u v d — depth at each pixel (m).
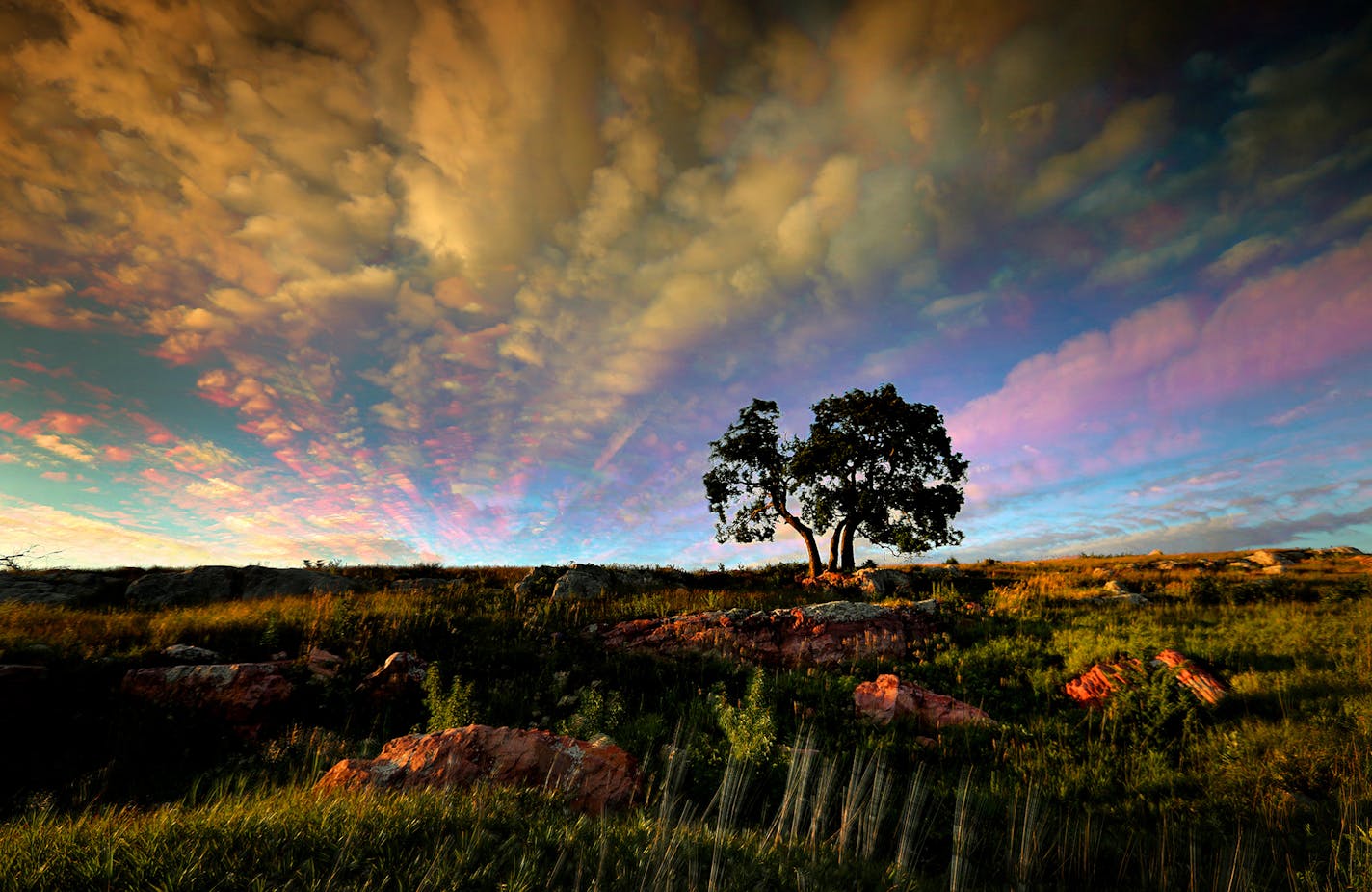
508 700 10.89
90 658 10.04
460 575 27.70
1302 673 10.18
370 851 3.64
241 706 9.30
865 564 36.16
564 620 16.75
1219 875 5.45
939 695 10.78
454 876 3.36
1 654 9.45
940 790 7.40
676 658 13.51
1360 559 28.16
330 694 10.38
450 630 14.25
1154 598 19.16
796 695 11.18
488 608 17.86
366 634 13.30
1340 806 6.28
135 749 8.29
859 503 33.81
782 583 27.25
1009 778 7.95
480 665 12.43
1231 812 6.88
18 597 20.00
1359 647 11.23
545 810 4.87
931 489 35.19
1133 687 10.25
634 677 12.25
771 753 8.27
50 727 8.39
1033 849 5.95
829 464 34.28
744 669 12.70
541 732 6.55
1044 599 18.72
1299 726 8.36
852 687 11.27
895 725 9.72
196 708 9.16
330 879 3.16
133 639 11.93
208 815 4.23
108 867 3.16
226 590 22.36
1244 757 7.92
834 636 14.49
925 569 31.17
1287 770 7.38
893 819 6.49
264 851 3.51
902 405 34.59
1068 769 8.25
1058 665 12.41
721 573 30.14
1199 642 12.05
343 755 8.67
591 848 4.07
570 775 6.04
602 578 23.52
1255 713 9.28
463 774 5.82
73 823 4.73
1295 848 5.83
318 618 13.95
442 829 4.01
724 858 4.16
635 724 9.80
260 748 8.80
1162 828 6.58
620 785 6.12
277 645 12.50
